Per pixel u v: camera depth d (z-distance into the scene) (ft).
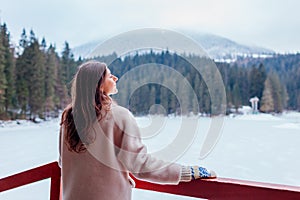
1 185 4.33
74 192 2.94
